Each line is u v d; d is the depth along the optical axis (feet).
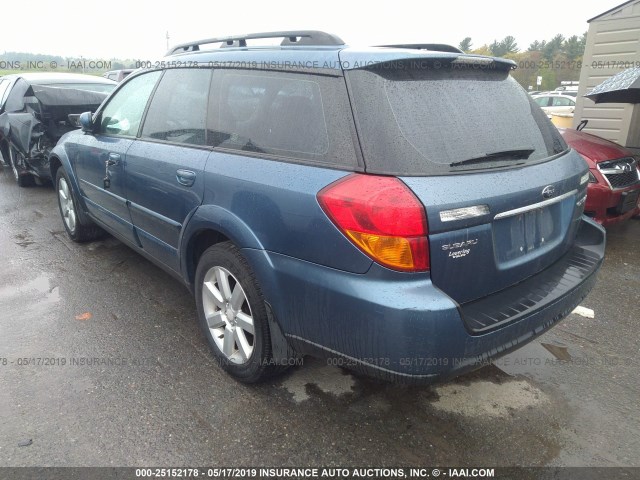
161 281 13.15
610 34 26.27
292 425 7.90
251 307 8.06
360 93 6.85
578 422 8.14
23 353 9.69
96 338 10.31
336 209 6.46
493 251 6.93
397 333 6.13
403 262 6.11
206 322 9.41
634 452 7.50
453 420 8.12
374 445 7.54
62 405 8.22
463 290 6.74
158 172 9.96
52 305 11.72
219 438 7.59
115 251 15.28
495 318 6.75
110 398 8.41
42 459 7.09
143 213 10.93
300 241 6.97
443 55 7.30
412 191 6.15
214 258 8.71
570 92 68.33
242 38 9.80
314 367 9.43
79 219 15.20
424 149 6.61
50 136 21.27
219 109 9.00
